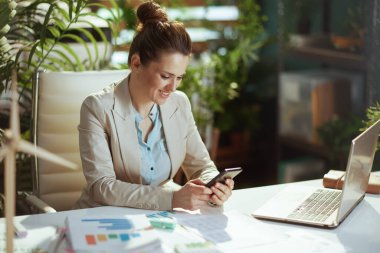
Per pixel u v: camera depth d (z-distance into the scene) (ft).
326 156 13.50
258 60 15.39
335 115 12.86
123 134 7.16
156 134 7.40
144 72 6.82
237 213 6.43
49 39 9.16
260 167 15.97
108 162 7.04
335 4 12.47
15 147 4.51
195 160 7.77
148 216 6.33
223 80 14.11
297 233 5.98
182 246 5.52
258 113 15.67
